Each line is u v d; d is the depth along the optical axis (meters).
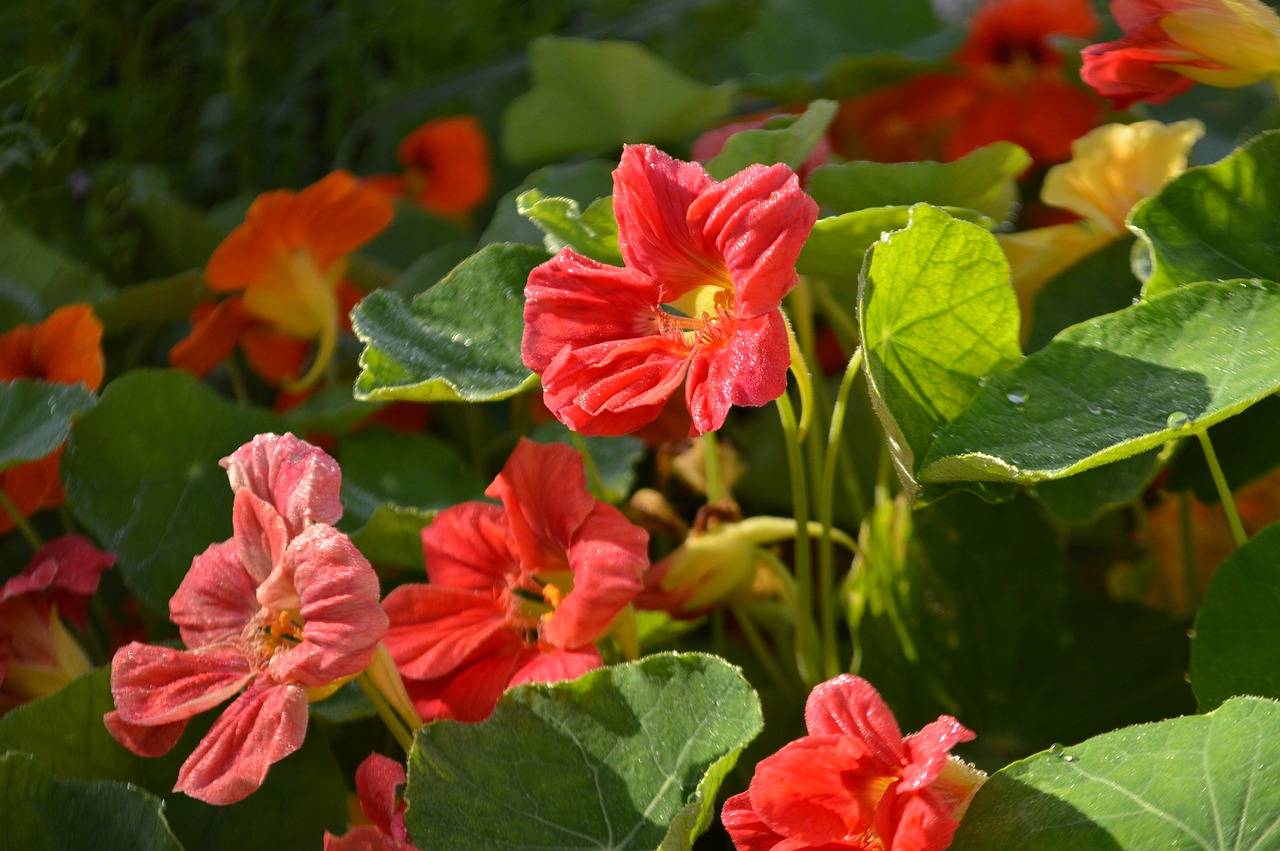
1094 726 0.73
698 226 0.67
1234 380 0.67
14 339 0.77
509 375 0.71
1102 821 0.64
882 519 0.75
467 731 0.68
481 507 0.71
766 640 0.79
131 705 0.68
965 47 0.84
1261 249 0.70
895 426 0.67
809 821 0.65
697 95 0.84
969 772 0.66
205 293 0.82
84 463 0.74
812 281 0.79
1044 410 0.68
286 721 0.66
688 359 0.67
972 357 0.69
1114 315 0.69
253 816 0.71
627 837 0.67
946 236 0.68
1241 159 0.71
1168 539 0.77
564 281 0.68
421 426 0.84
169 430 0.75
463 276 0.73
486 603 0.71
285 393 0.84
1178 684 0.73
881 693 0.74
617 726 0.68
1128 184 0.74
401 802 0.68
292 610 0.68
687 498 0.82
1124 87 0.72
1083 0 0.83
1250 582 0.67
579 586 0.69
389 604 0.70
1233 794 0.63
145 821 0.67
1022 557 0.75
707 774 0.65
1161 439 0.66
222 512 0.75
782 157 0.73
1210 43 0.70
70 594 0.74
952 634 0.75
